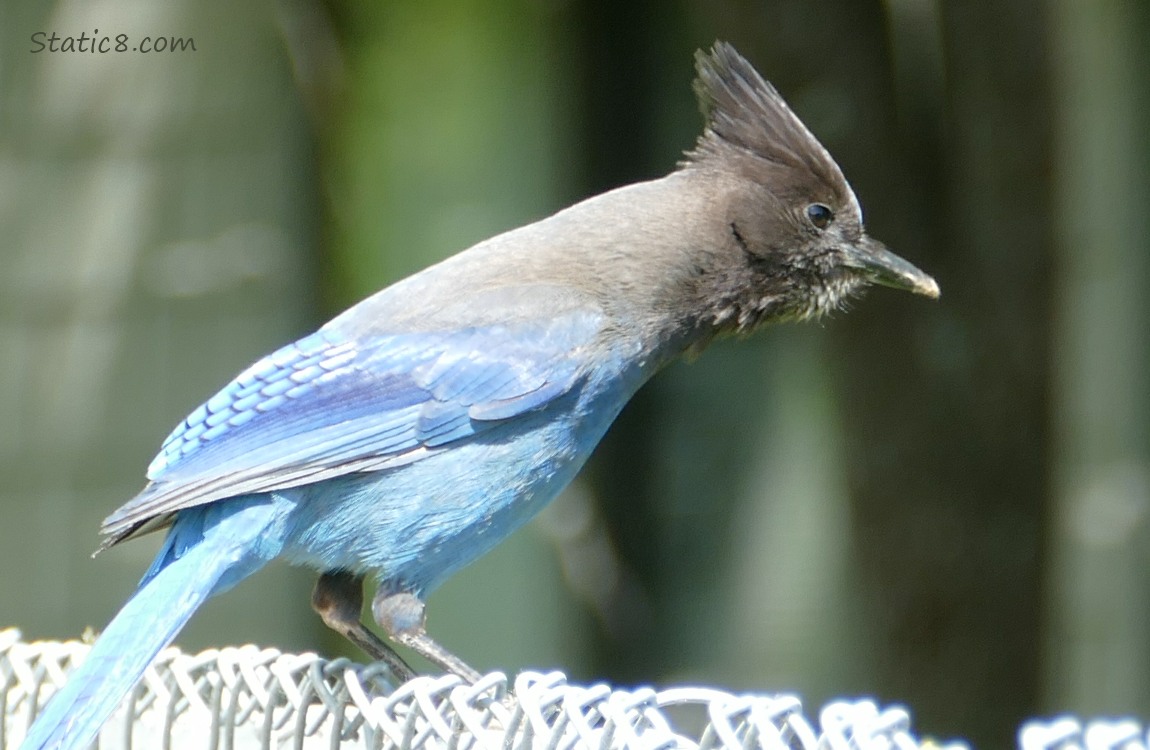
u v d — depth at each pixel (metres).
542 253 8.34
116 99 13.62
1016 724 11.34
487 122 14.95
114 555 13.70
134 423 13.70
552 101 14.97
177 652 6.83
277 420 7.76
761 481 14.48
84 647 6.75
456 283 8.25
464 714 5.45
